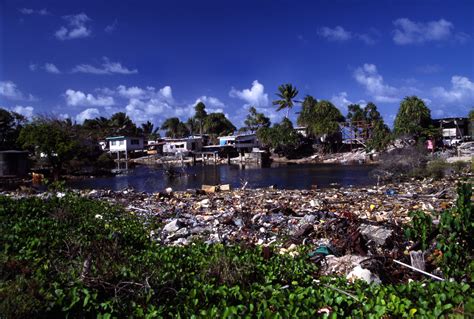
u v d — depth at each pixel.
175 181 41.28
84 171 49.06
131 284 5.87
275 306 5.31
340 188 29.59
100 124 102.25
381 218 13.86
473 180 26.62
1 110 55.19
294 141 74.38
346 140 78.06
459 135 67.25
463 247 6.75
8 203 12.47
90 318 5.26
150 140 113.44
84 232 9.78
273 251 9.44
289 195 24.36
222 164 70.94
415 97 59.44
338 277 7.14
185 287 6.22
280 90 85.12
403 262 8.05
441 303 5.16
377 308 4.95
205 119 112.38
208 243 10.45
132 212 16.31
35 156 48.25
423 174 33.56
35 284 5.36
